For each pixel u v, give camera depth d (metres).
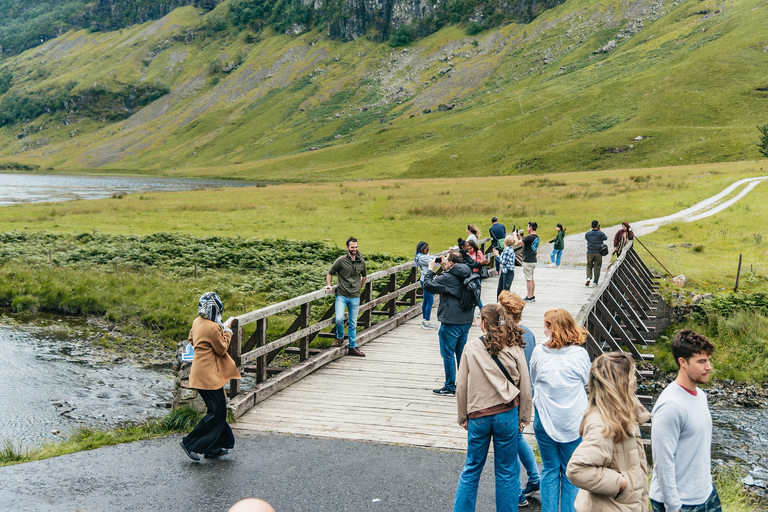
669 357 14.86
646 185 56.38
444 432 6.99
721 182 54.97
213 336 6.00
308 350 10.27
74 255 23.84
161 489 5.46
